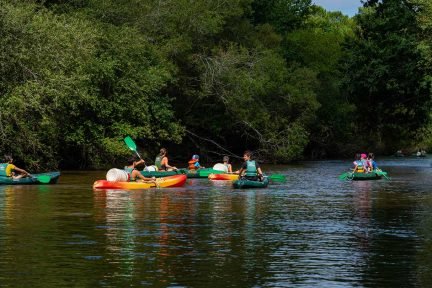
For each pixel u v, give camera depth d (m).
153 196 26.27
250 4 72.69
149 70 46.91
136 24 50.03
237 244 15.59
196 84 55.50
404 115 63.62
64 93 37.44
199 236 16.61
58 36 38.19
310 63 73.50
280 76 57.91
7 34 37.31
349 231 17.58
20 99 35.53
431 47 50.69
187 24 53.91
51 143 41.38
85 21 43.34
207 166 53.09
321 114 70.69
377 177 38.88
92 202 23.88
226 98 54.59
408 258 14.12
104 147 44.25
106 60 44.72
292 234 17.05
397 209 22.64
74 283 11.91
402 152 83.44
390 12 56.38
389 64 55.22
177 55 53.19
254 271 12.88
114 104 44.41
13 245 15.27
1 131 36.38
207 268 13.09
